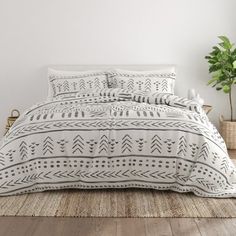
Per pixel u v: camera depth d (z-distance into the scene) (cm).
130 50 428
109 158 270
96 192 275
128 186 275
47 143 271
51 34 426
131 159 270
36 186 273
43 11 423
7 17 424
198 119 286
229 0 422
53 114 287
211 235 217
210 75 431
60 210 246
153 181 273
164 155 270
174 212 244
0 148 274
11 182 267
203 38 427
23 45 427
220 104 435
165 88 389
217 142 276
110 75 401
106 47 428
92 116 283
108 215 239
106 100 336
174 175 271
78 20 424
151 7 423
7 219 234
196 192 269
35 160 271
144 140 270
